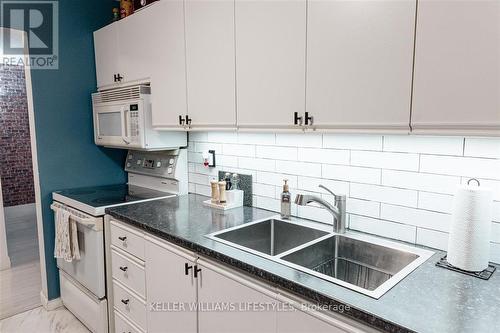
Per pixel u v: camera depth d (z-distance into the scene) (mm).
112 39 2561
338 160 1713
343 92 1299
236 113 1720
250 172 2150
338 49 1295
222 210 2084
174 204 2248
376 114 1219
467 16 994
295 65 1438
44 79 2562
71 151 2742
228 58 1721
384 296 1043
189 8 1897
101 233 2141
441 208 1397
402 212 1512
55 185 2682
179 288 1647
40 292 2914
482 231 1185
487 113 984
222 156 2322
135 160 2924
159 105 2209
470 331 876
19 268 3498
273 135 1990
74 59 2699
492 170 1262
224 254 1378
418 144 1438
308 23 1376
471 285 1113
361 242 1535
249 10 1592
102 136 2693
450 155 1357
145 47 2258
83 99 2777
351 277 1568
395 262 1435
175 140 2498
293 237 1807
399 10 1128
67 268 2551
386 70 1177
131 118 2373
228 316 1415
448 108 1055
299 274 1191
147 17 2205
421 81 1102
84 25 2727
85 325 2475
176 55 2025
